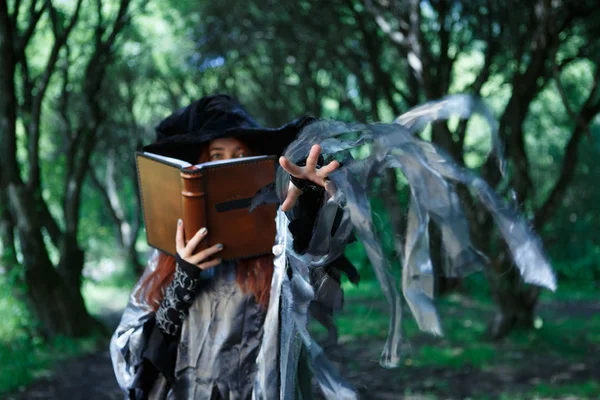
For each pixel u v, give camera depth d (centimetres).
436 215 152
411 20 859
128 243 1848
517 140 845
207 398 196
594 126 1923
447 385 641
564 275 1877
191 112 228
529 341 856
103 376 722
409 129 159
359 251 1666
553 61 752
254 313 200
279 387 189
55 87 1421
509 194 152
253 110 1762
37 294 859
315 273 175
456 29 1109
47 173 1239
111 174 1973
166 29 1645
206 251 193
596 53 973
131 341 202
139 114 1919
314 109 1445
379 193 166
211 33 1361
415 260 153
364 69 1332
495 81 1197
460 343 866
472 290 1456
